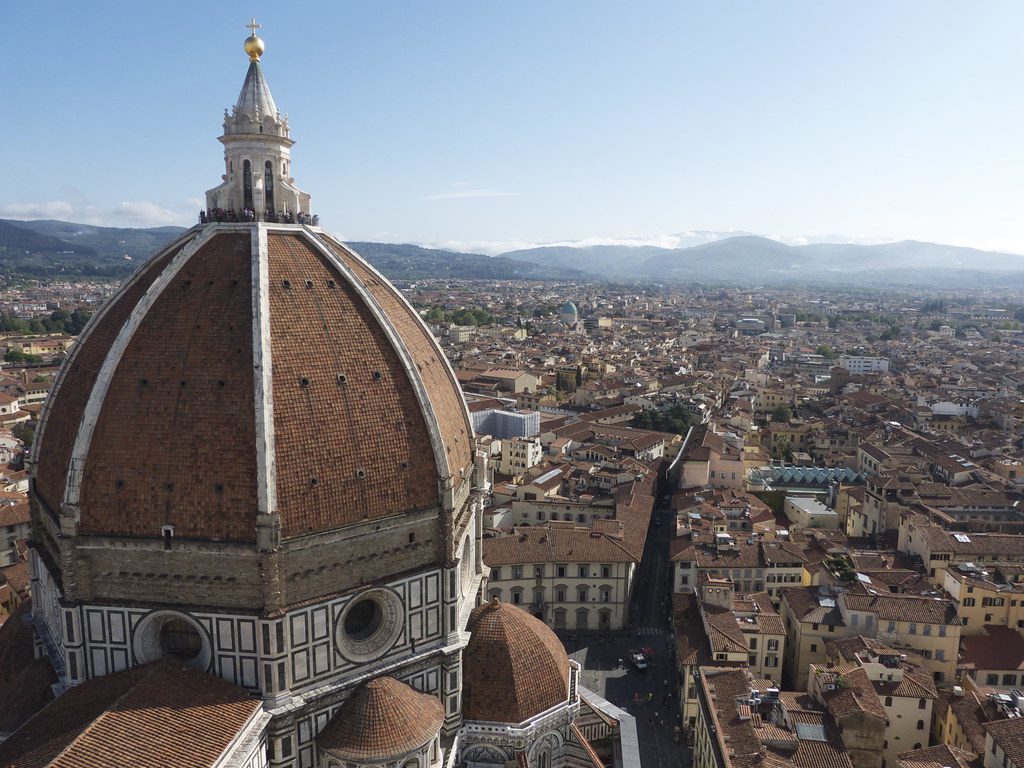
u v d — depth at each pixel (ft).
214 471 217.15
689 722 428.15
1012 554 537.24
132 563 222.07
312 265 248.93
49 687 249.34
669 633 539.29
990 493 646.33
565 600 538.88
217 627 222.07
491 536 555.28
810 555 574.15
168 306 232.53
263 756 221.05
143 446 219.20
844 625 458.09
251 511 215.10
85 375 242.58
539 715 273.13
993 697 386.32
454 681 260.83
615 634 536.83
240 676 224.53
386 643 245.86
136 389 222.28
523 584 534.37
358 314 248.11
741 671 409.90
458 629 261.85
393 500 240.12
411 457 244.83
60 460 239.71
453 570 254.06
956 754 356.59
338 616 232.32
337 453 229.04
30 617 282.77
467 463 290.35
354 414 234.17
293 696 225.35
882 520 638.94
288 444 220.23
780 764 330.75
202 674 223.10
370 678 239.71
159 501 217.97
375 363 243.81
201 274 238.27
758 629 457.27
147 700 206.80
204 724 206.80
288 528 218.79
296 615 222.69
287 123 269.23
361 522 232.12
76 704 212.84
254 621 219.41
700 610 486.79
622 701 459.32
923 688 401.70
